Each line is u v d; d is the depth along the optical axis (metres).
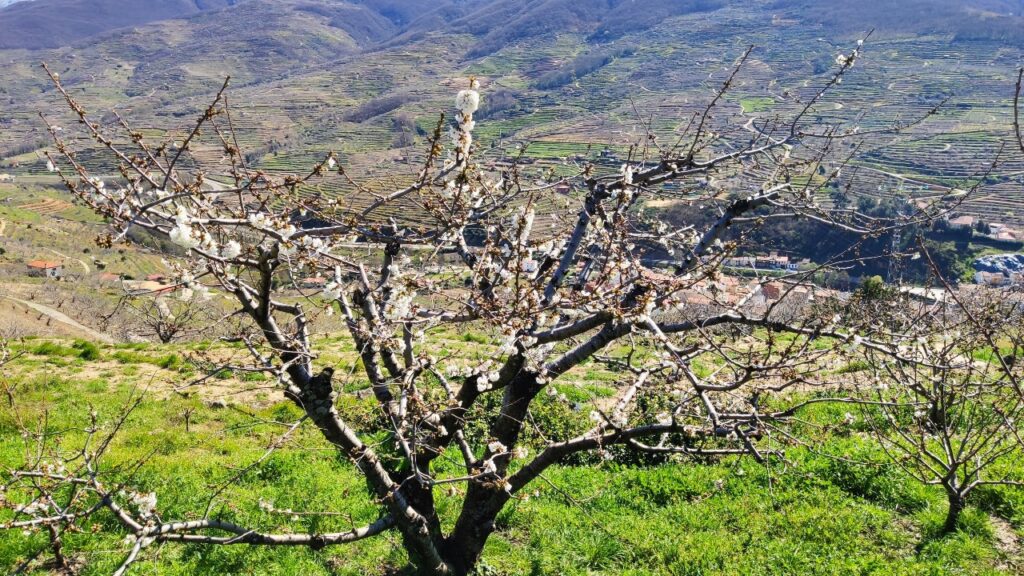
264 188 3.88
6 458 9.38
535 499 8.94
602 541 7.87
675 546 7.71
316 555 7.43
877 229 5.67
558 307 5.21
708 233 6.24
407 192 4.25
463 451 6.80
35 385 14.66
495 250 5.18
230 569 7.10
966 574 6.72
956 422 8.16
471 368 6.32
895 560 7.12
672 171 6.02
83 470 8.17
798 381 5.24
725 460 10.12
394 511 6.01
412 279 4.78
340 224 4.09
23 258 55.22
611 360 6.30
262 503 6.95
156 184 3.71
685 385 6.92
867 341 4.91
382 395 6.23
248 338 5.47
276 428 12.39
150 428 12.30
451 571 6.64
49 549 7.05
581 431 11.07
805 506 8.34
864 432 10.30
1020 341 6.46
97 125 3.83
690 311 6.86
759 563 7.29
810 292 6.77
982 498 8.00
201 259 4.64
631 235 6.25
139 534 4.60
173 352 18.86
